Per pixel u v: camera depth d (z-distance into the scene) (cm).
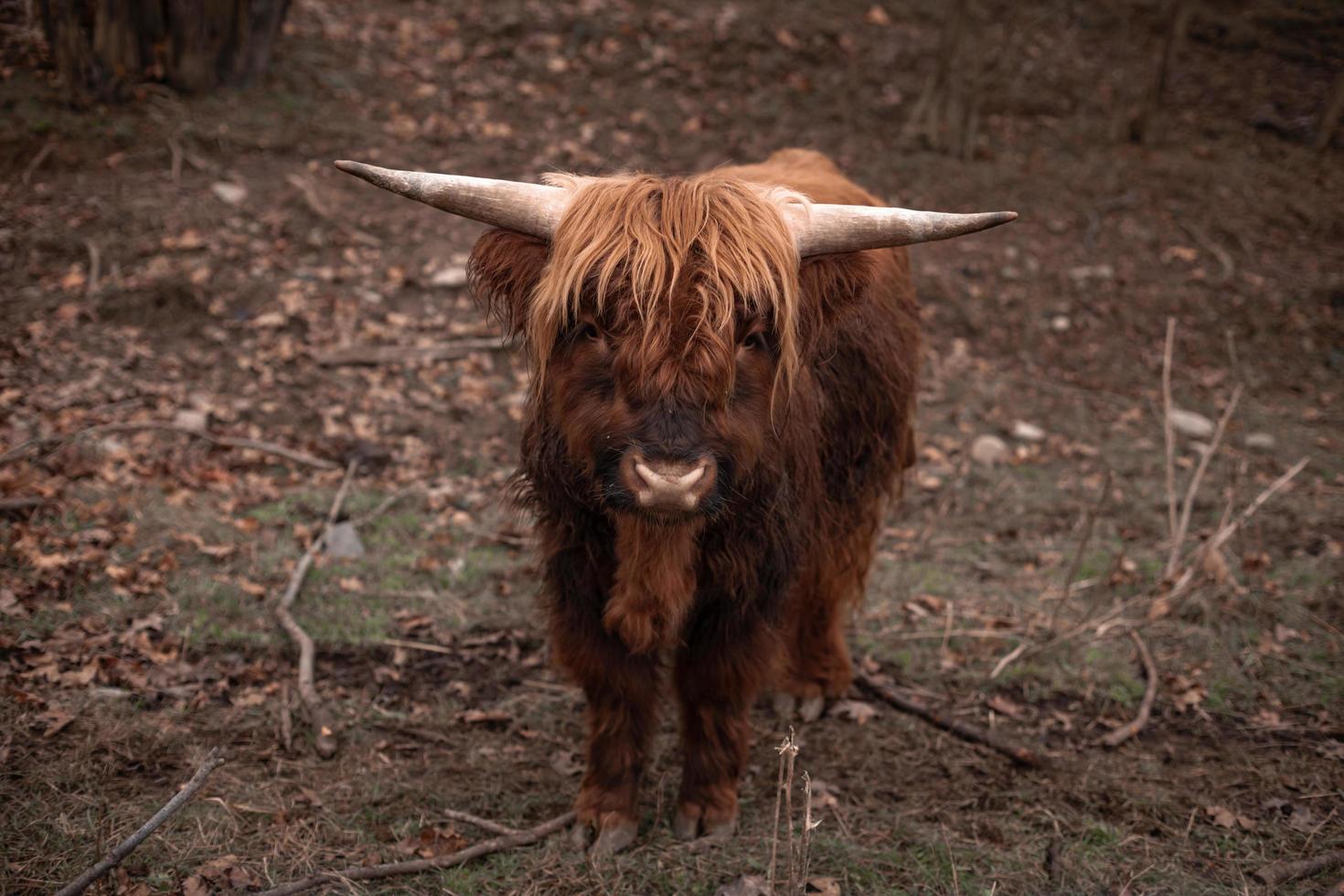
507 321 734
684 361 610
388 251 1952
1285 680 1091
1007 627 1193
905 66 2906
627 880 775
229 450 1438
